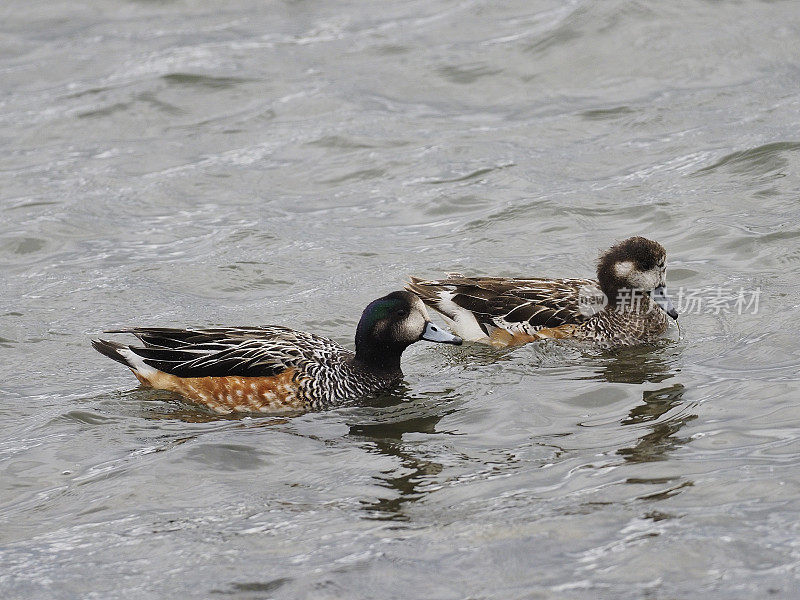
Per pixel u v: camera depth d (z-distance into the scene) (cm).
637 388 1305
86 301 1680
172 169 2189
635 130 2181
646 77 2366
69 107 2472
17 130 2389
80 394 1393
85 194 2097
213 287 1717
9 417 1329
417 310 1388
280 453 1193
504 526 976
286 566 944
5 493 1138
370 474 1119
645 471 1060
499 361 1459
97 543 1013
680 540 923
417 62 2548
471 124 2286
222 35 2814
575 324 1516
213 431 1277
